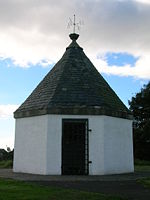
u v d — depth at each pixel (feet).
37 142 56.49
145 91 137.28
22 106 62.18
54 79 60.75
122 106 62.64
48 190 33.76
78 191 33.50
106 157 55.42
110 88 65.00
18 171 59.93
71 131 55.62
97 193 32.65
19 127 61.31
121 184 40.47
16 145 61.46
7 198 29.32
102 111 55.67
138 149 129.08
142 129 131.13
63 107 55.01
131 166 61.16
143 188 37.24
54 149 54.44
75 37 67.31
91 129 55.16
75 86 58.39
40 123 56.44
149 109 135.33
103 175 52.80
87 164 54.34
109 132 56.75
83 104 55.67
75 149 55.11
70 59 63.36
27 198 29.37
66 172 54.13
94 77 62.03
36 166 55.88
